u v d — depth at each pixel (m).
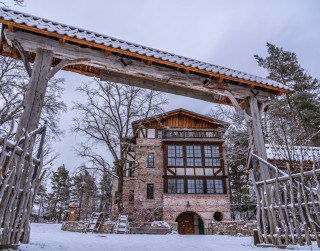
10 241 3.37
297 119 11.59
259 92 7.68
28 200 3.93
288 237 4.79
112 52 6.44
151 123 23.50
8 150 3.14
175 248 5.85
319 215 4.57
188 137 21.67
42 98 5.13
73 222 14.68
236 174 26.53
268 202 5.76
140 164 21.97
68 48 5.87
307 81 22.08
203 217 18.83
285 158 9.83
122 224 13.40
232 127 20.66
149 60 6.49
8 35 5.38
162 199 20.70
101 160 18.58
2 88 12.81
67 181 42.34
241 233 13.03
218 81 7.22
